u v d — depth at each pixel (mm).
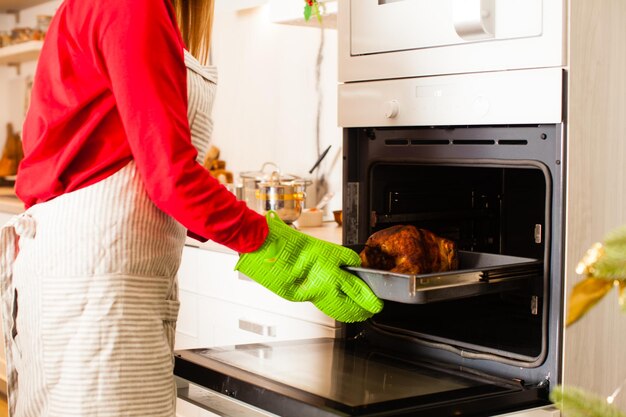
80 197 1381
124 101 1294
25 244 1443
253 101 3436
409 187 1903
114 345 1366
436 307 1942
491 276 1452
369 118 1765
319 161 2980
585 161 1497
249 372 1521
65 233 1373
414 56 1664
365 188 1830
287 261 1471
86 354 1361
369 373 1537
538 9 1456
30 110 1479
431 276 1373
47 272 1384
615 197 1582
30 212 1445
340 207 3002
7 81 4801
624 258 690
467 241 2055
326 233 2537
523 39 1482
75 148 1371
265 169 3389
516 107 1500
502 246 2070
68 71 1389
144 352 1396
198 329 2568
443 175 1980
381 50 1732
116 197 1375
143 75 1287
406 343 1724
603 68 1525
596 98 1513
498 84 1524
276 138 3318
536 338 1703
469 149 1620
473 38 1543
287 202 2678
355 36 1785
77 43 1360
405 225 1780
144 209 1390
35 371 1424
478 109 1554
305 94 3152
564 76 1446
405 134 1735
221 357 1637
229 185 3076
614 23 1550
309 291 1479
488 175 2062
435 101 1632
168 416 1440
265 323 2264
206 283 2510
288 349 1727
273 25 3293
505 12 1503
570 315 717
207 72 1536
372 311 1453
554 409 1439
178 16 1604
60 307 1371
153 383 1408
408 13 1669
